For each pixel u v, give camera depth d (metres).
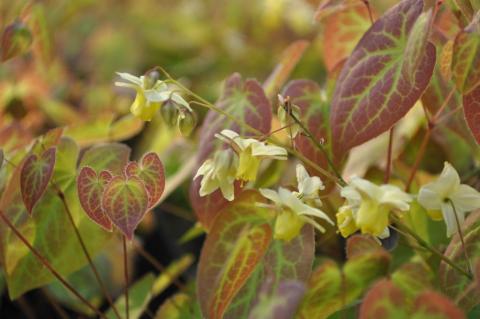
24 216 0.49
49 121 0.81
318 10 0.48
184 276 0.70
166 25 1.05
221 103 0.49
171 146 0.65
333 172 0.47
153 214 0.76
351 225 0.41
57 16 0.87
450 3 0.46
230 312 0.46
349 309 0.47
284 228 0.41
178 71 0.98
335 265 0.46
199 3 1.07
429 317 0.37
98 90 0.86
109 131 0.56
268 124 0.48
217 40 1.01
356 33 0.52
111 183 0.43
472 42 0.41
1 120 0.72
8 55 0.55
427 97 0.48
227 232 0.46
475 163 0.57
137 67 1.01
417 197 0.42
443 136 0.55
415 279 0.45
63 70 0.91
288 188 0.46
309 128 0.48
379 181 0.54
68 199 0.50
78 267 0.50
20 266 0.49
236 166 0.42
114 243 0.69
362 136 0.44
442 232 0.50
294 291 0.37
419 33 0.41
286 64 0.54
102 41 1.02
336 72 0.49
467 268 0.43
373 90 0.44
